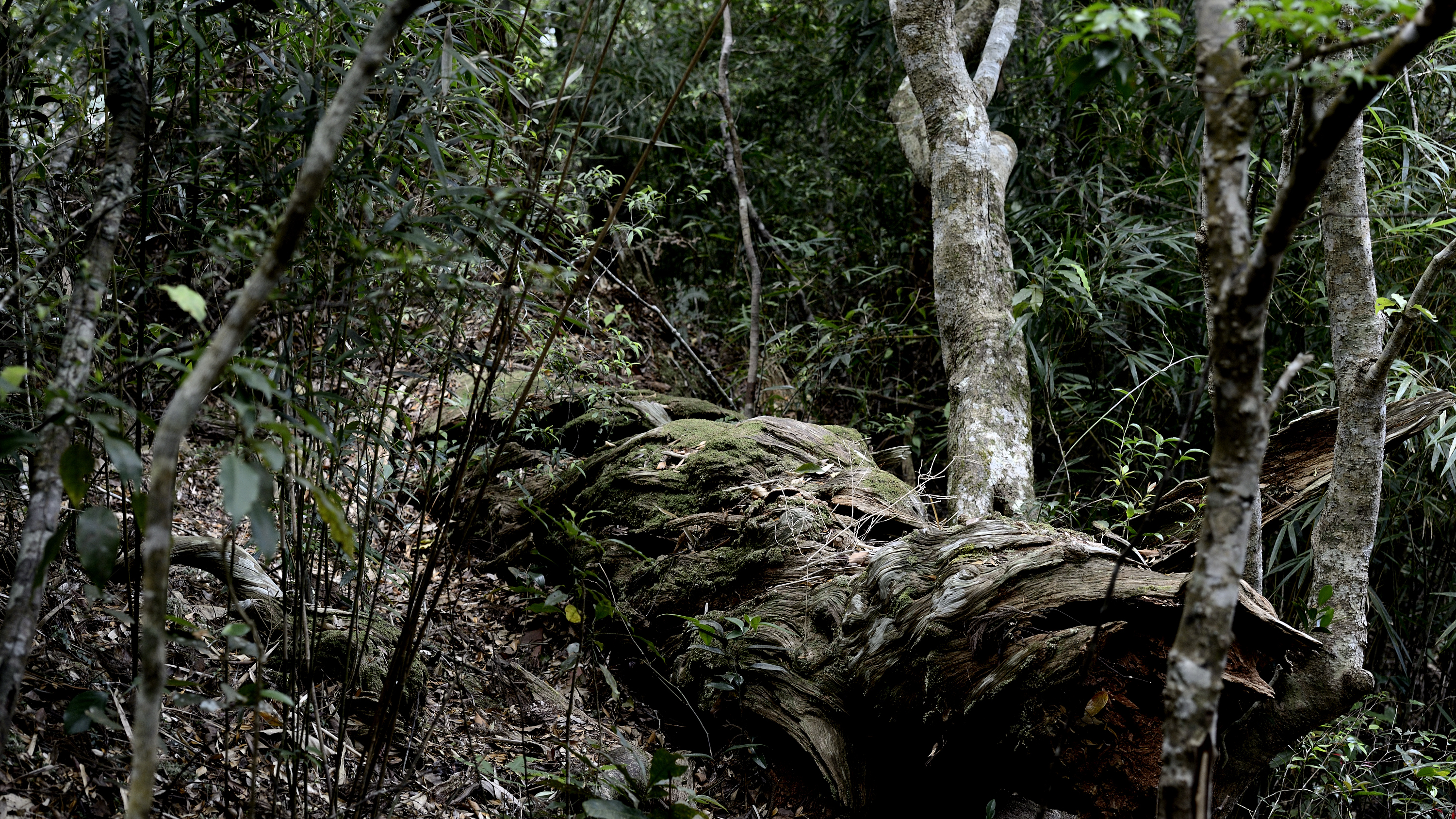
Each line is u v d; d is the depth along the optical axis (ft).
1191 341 13.89
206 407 5.47
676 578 9.96
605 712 9.80
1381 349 7.89
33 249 6.35
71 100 6.32
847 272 17.67
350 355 5.85
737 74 21.71
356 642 8.02
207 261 6.68
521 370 13.91
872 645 8.05
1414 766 9.21
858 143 20.95
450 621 10.38
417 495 12.12
